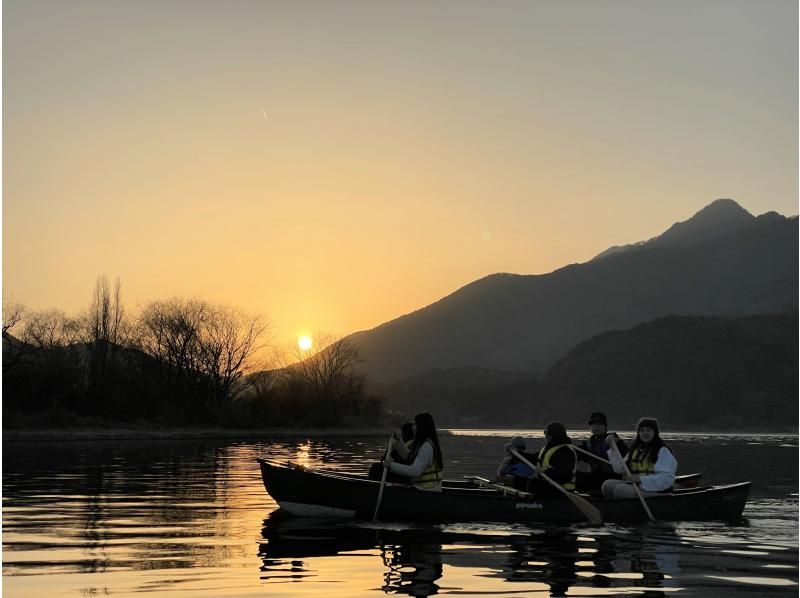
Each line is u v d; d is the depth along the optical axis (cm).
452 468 2947
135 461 3123
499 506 1370
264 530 1270
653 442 1502
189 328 7762
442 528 1309
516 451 1512
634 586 902
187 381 7744
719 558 1071
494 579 930
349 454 3984
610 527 1345
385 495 1359
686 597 853
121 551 1080
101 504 1603
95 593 848
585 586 900
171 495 1777
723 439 9812
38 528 1282
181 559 1026
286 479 1415
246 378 8250
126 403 6819
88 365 7094
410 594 855
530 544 1164
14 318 6806
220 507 1556
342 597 839
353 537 1210
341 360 9144
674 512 1429
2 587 874
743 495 1499
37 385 6519
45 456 3506
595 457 1538
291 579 919
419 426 1428
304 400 8300
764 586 907
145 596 837
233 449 4428
